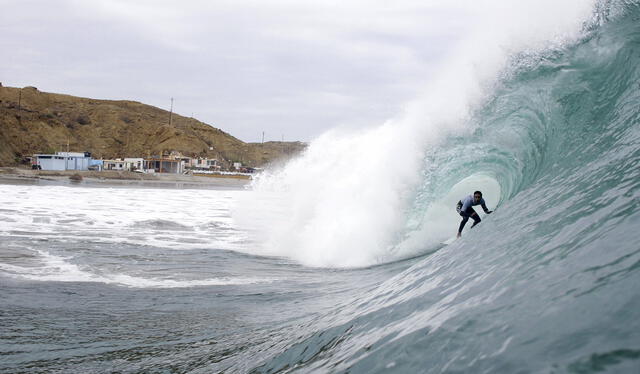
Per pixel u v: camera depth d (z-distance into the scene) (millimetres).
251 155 187000
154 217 22688
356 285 8508
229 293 8523
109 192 44188
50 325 6523
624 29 9805
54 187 47812
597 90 9578
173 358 4855
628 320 1542
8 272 9953
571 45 10516
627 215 2604
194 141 165375
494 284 2711
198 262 11836
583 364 1417
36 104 169750
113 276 9938
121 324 6594
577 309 1789
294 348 3684
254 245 14633
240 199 40062
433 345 2225
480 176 12422
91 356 5230
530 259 2773
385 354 2428
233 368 3877
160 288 8953
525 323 1924
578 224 2936
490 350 1853
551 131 10148
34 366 4945
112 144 158125
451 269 3803
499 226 4332
